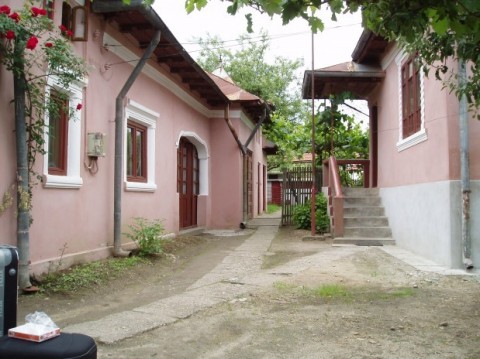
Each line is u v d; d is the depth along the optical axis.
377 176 13.02
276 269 8.00
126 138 9.30
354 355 4.13
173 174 11.86
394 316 5.24
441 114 7.79
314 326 4.93
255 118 17.53
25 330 2.55
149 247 8.82
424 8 3.32
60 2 7.07
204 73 11.76
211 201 15.16
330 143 15.25
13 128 6.06
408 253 9.16
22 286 5.95
